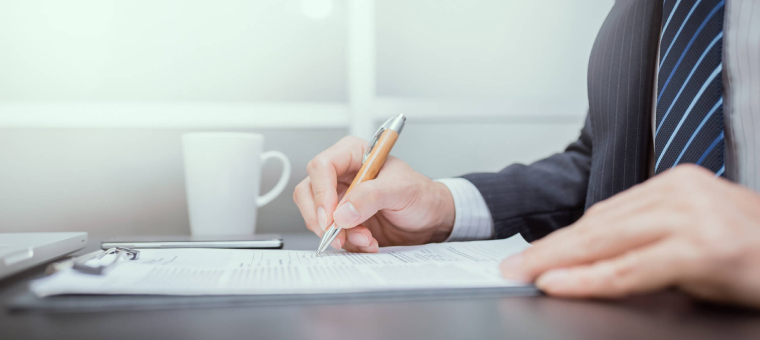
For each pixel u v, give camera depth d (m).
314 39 0.78
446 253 0.39
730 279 0.20
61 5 0.73
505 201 0.55
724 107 0.34
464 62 0.82
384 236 0.54
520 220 0.55
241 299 0.23
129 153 0.74
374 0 0.79
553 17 0.84
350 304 0.23
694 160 0.35
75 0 0.73
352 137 0.54
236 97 0.77
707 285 0.21
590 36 0.85
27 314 0.21
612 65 0.50
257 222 0.77
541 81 0.84
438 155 0.81
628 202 0.25
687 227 0.21
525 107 0.83
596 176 0.50
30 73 0.72
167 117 0.75
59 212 0.72
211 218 0.62
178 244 0.46
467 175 0.59
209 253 0.39
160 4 0.75
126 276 0.26
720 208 0.21
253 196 0.65
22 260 0.32
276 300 0.23
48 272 0.28
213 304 0.22
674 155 0.37
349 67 0.79
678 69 0.38
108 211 0.73
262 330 0.19
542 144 0.84
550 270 0.25
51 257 0.38
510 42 0.83
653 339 0.17
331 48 0.79
